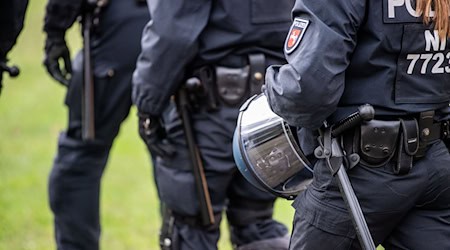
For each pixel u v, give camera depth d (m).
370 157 5.86
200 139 7.48
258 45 7.36
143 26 8.73
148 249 10.73
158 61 7.17
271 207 8.12
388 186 5.89
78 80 8.86
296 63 5.59
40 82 19.20
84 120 8.69
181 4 7.06
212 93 7.38
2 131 15.80
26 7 7.23
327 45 5.54
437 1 5.76
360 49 5.77
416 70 5.85
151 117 7.48
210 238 7.69
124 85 8.86
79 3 8.48
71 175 9.09
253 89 7.37
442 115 6.04
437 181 6.02
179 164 7.51
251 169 6.27
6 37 7.22
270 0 7.28
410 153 5.88
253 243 8.06
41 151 14.59
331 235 5.98
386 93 5.84
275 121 6.17
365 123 5.83
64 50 8.77
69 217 9.16
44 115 16.84
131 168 13.94
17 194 12.52
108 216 11.81
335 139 5.89
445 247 6.12
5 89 18.64
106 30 8.71
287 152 6.18
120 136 15.71
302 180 6.27
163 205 7.80
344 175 5.82
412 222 6.17
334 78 5.57
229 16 7.21
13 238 10.97
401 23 5.72
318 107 5.62
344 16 5.58
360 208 5.78
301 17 5.67
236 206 8.02
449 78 5.96
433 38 5.80
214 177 7.51
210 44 7.27
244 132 6.27
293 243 6.18
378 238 6.10
